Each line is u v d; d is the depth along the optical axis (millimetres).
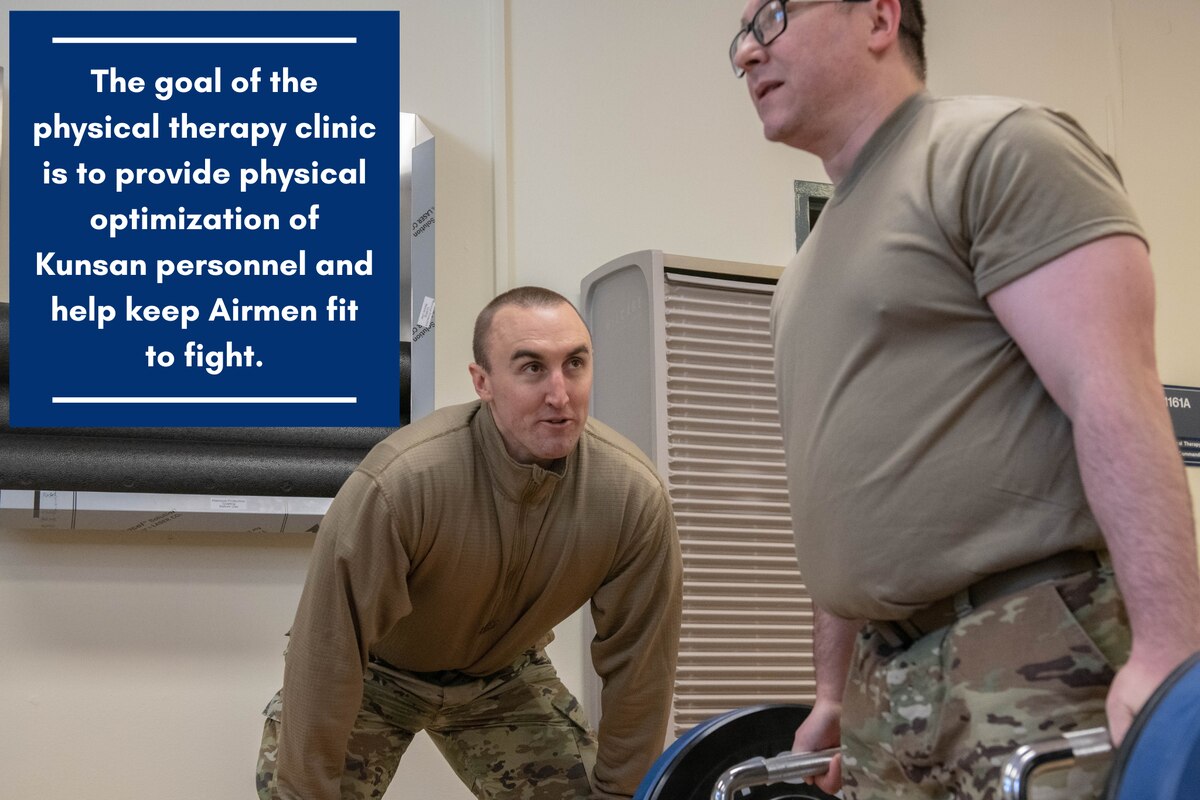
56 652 2805
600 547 2219
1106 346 1104
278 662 2941
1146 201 3881
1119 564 1069
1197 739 939
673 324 3178
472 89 3301
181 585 2906
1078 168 1167
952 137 1263
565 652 3092
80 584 2844
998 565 1188
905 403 1268
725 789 1542
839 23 1394
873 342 1297
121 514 2789
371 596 2061
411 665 2355
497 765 2387
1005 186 1184
